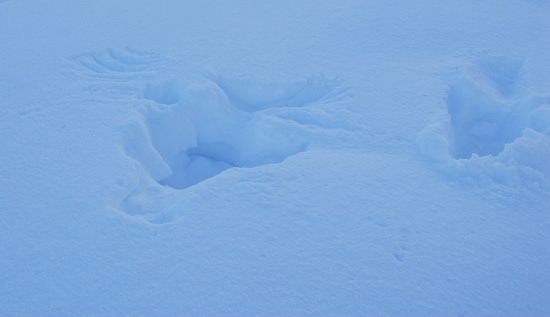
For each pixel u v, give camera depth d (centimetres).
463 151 402
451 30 507
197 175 399
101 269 243
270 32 505
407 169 316
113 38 491
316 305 228
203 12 560
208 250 253
